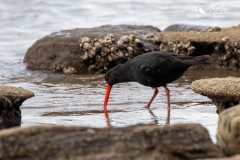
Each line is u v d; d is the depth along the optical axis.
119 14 26.66
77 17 26.20
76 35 18.39
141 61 13.75
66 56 17.86
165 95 14.33
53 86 15.55
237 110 8.00
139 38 18.14
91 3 28.44
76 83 15.98
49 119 11.97
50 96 14.20
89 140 7.43
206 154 7.61
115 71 13.99
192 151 7.59
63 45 18.11
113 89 15.04
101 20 25.66
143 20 25.48
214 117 11.80
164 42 17.95
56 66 17.81
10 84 15.87
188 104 13.25
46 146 7.36
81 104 13.39
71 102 13.58
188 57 14.04
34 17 26.00
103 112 12.69
